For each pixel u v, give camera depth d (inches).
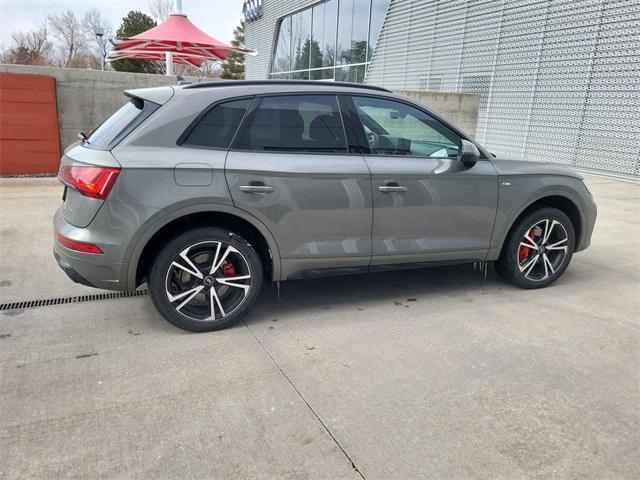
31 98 327.0
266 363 119.6
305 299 160.1
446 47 565.0
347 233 141.3
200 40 459.2
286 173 131.4
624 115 385.7
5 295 157.0
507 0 477.4
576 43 416.2
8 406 100.4
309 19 874.1
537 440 93.6
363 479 83.2
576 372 117.6
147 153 122.2
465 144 146.6
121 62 1481.3
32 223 235.5
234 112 131.3
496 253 162.7
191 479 82.4
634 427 97.7
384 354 124.9
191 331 134.3
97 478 82.1
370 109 144.7
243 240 133.0
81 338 130.4
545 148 458.3
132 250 122.5
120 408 100.8
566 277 185.2
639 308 156.6
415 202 146.7
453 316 148.3
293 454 88.8
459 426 97.3
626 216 285.6
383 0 673.6
